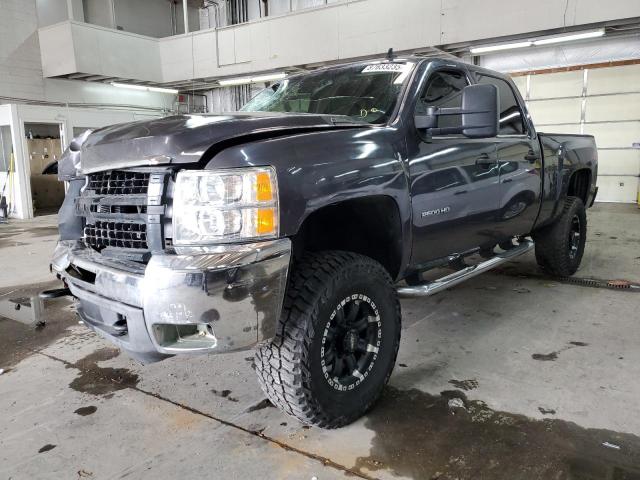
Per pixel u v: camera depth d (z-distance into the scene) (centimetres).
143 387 270
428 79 278
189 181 175
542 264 455
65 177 243
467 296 414
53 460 206
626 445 205
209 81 1562
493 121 239
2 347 335
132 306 182
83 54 1370
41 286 498
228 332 174
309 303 199
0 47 1323
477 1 1030
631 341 314
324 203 198
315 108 292
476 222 300
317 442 214
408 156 244
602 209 1023
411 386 261
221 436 221
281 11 1565
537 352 300
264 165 181
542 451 203
